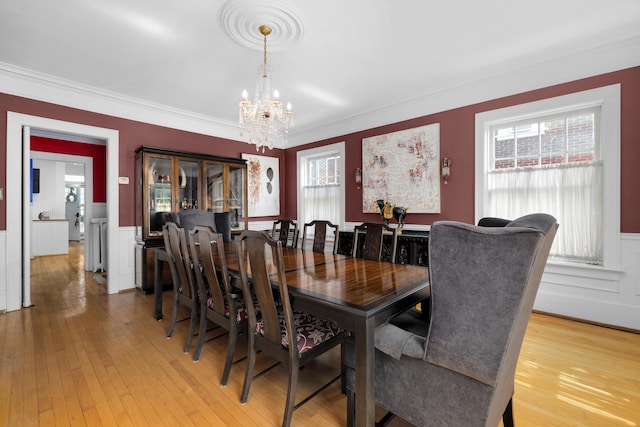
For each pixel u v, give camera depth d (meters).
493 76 3.10
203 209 4.20
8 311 3.01
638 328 2.44
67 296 3.55
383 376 1.29
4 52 2.65
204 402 1.61
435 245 1.08
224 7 2.03
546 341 2.29
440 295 1.07
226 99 3.76
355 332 1.23
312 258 2.47
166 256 2.60
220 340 2.39
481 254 0.97
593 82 2.61
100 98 3.56
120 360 2.05
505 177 3.14
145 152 3.62
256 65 2.88
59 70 2.99
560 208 2.84
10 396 1.64
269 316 1.52
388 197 4.02
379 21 2.21
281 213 5.62
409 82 3.29
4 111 2.97
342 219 4.64
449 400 1.09
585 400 1.60
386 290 1.50
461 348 1.02
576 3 2.04
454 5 2.05
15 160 3.04
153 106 3.92
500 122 3.18
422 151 3.67
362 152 4.32
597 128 2.68
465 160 3.34
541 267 1.07
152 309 3.10
